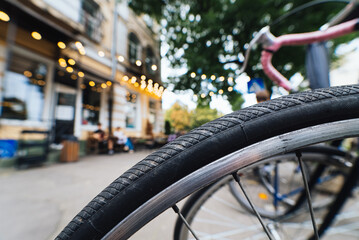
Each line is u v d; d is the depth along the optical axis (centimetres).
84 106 680
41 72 537
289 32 448
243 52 593
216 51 611
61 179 298
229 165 41
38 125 512
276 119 42
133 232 40
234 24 530
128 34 696
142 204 41
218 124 45
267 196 139
